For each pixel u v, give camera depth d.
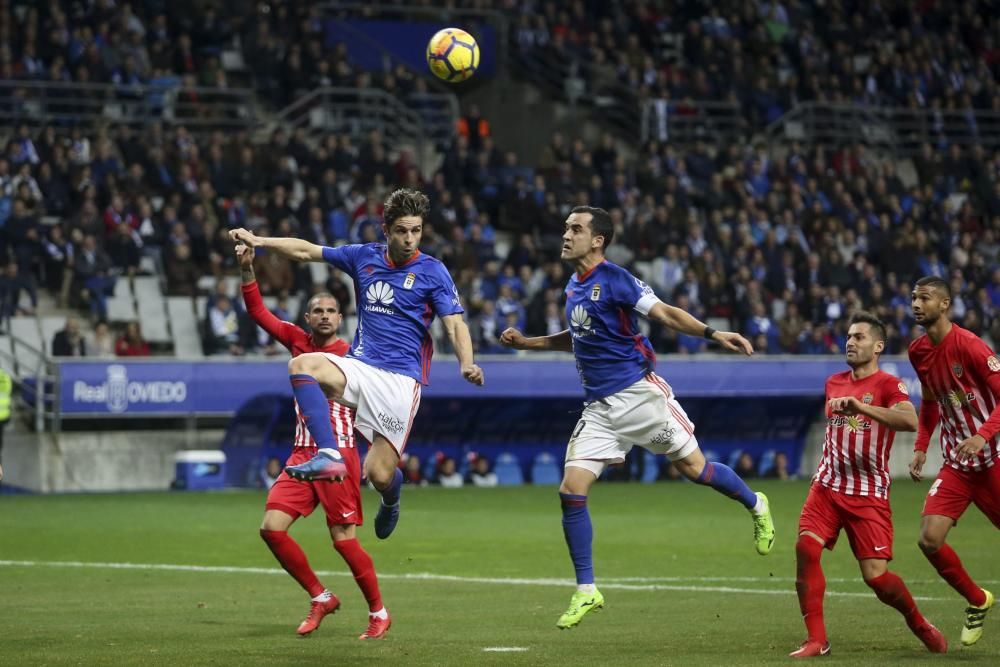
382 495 27.42
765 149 108.31
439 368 78.56
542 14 115.75
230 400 75.00
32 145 84.62
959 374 26.00
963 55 121.88
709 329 25.23
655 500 69.06
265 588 36.56
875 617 30.30
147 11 97.75
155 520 56.91
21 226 79.31
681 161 102.25
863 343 25.52
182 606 32.69
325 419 24.97
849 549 46.62
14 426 75.25
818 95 113.88
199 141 93.69
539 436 84.38
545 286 85.12
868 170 107.62
